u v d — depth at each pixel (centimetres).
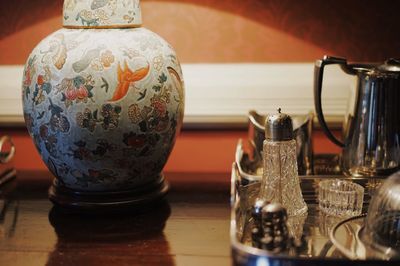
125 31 86
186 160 114
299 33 108
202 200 97
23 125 114
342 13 107
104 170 87
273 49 109
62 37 85
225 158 113
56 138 85
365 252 72
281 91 109
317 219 84
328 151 112
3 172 105
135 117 84
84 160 85
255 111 102
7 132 115
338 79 108
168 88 86
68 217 91
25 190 102
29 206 95
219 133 113
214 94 110
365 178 87
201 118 111
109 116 83
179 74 89
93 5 85
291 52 109
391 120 89
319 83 91
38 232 86
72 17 86
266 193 84
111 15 85
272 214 71
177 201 97
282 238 71
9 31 112
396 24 107
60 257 79
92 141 84
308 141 95
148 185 93
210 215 92
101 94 82
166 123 87
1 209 94
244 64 110
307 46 109
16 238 84
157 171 92
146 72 83
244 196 85
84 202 89
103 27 85
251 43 109
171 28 110
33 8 111
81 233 86
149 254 79
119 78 82
